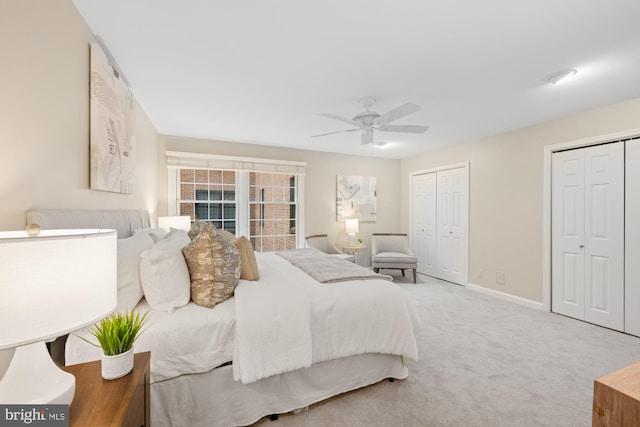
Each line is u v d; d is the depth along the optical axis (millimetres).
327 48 1932
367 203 5754
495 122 3492
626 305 2844
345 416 1688
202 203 4492
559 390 1932
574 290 3240
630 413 702
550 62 2094
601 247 3023
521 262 3738
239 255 1862
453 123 3535
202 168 4367
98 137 1748
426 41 1847
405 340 1930
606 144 2992
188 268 1681
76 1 1485
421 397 1854
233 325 1539
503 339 2693
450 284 4719
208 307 1594
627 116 2805
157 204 4031
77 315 759
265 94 2680
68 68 1478
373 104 2898
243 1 1489
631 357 2367
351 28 1719
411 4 1510
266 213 4945
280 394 1672
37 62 1244
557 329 2928
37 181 1256
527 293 3668
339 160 5508
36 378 772
